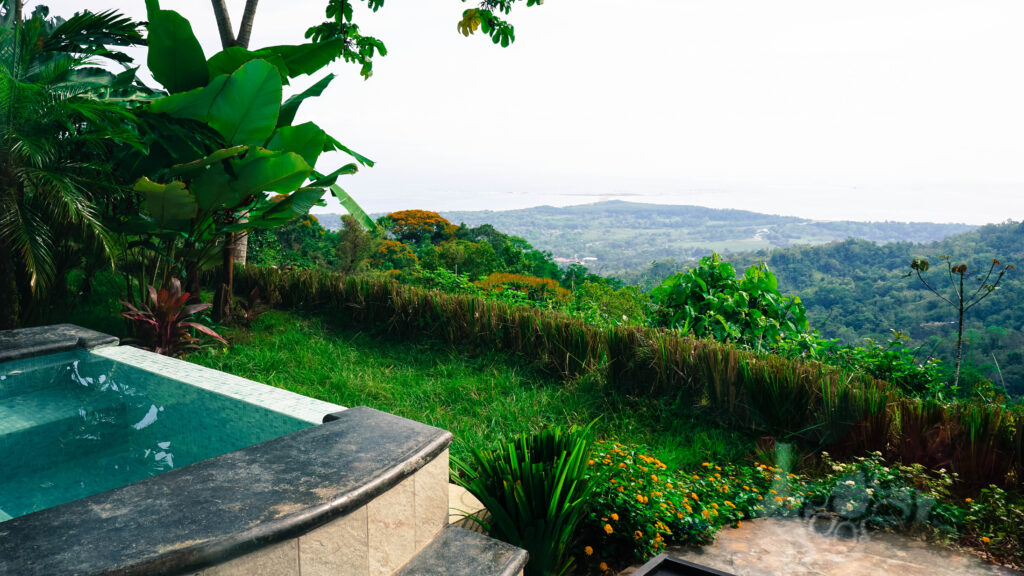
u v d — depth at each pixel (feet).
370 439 6.56
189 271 20.99
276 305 24.39
